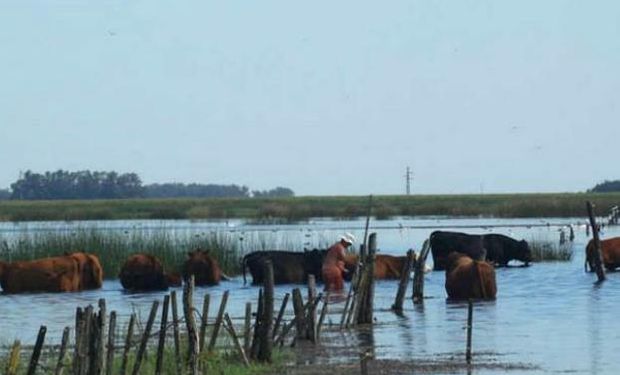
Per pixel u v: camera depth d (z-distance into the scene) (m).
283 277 81.44
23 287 76.50
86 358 38.06
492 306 66.19
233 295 73.56
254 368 43.97
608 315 61.50
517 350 49.16
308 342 51.34
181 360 42.62
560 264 99.50
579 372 43.91
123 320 58.47
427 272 88.62
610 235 135.12
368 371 44.12
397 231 158.12
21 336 54.75
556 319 59.84
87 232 95.56
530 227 155.25
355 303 57.47
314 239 128.62
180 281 80.31
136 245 89.00
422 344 50.97
